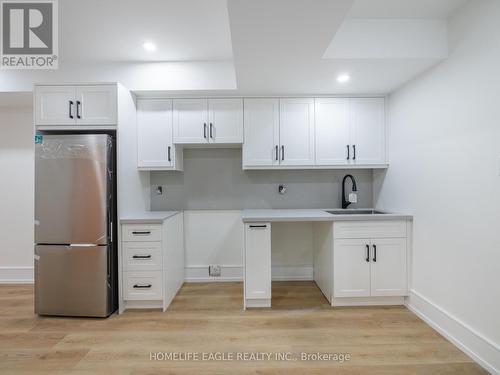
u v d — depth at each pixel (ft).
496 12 5.31
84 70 8.84
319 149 9.55
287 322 7.45
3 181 10.49
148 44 7.88
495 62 5.34
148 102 9.44
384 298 8.39
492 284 5.41
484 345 5.55
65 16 6.55
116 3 6.08
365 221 8.21
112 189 8.01
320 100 9.55
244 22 5.29
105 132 8.33
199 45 7.98
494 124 5.36
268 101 9.53
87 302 7.73
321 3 4.77
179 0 6.01
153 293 8.21
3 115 10.43
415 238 7.96
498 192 5.28
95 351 6.22
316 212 9.44
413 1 6.02
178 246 9.82
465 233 6.07
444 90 6.75
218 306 8.48
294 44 6.11
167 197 10.68
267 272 8.29
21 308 8.38
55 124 8.07
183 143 9.48
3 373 5.54
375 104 9.55
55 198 7.74
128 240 8.18
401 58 6.76
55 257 7.75
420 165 7.70
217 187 10.78
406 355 6.00
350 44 6.77
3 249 10.53
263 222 8.29
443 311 6.73
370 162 9.55
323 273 9.30
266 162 9.54
